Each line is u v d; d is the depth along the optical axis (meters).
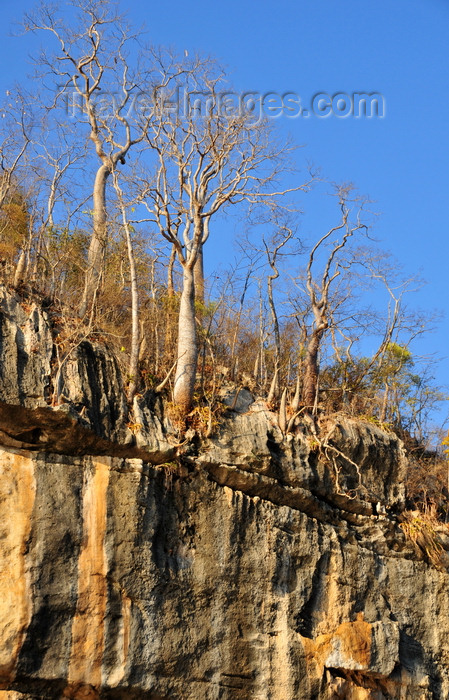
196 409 22.17
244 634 20.98
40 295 22.14
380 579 24.66
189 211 24.03
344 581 23.36
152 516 20.09
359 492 25.16
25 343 19.73
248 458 22.09
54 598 18.50
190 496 21.09
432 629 25.39
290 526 22.64
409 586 25.33
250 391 25.00
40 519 18.77
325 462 24.27
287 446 23.41
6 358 19.12
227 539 21.30
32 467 19.06
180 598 20.19
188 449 21.34
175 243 23.42
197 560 20.73
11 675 17.83
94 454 19.94
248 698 20.64
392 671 23.66
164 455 20.75
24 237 24.80
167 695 19.52
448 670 25.34
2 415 18.77
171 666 19.64
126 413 20.81
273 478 22.66
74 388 19.89
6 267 22.34
